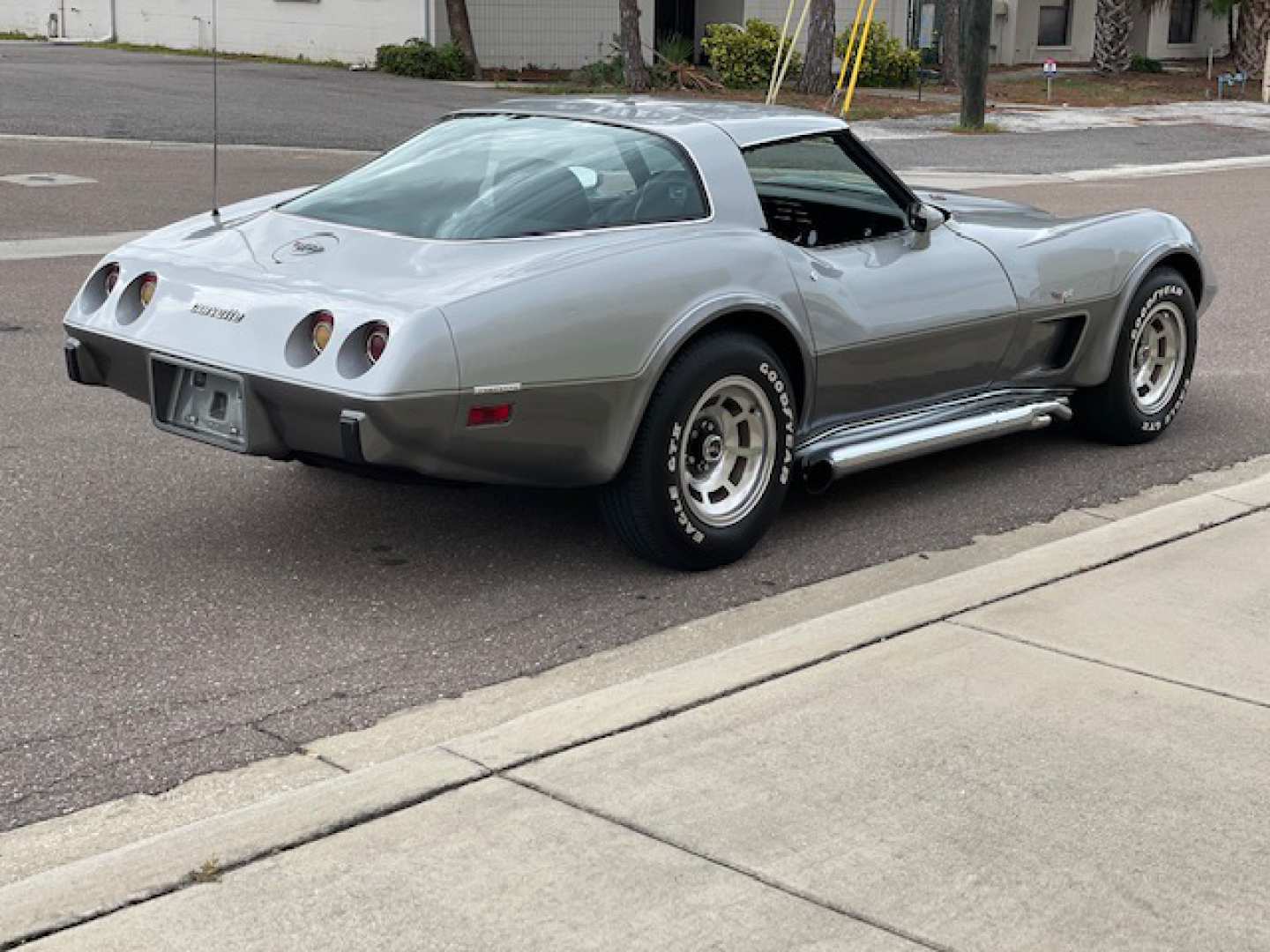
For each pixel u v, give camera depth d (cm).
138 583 526
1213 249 1353
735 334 531
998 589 510
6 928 307
